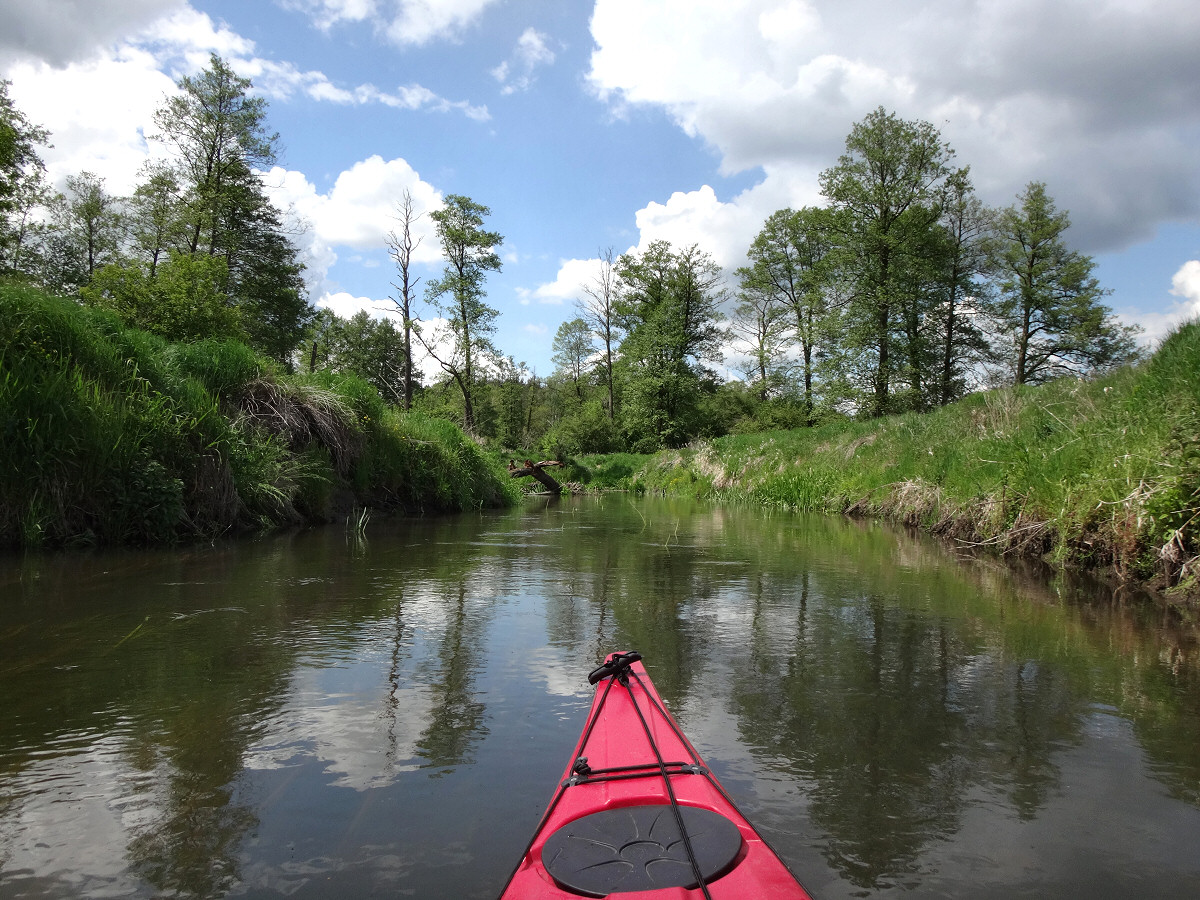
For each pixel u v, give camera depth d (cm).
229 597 517
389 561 711
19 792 233
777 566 716
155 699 316
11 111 2017
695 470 2458
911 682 354
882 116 3206
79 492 720
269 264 3069
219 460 881
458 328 3353
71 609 469
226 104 2691
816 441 1939
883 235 3180
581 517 1385
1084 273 3603
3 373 679
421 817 220
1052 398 1082
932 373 3578
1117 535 630
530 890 158
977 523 905
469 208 3297
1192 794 243
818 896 184
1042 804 235
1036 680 357
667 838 175
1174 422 638
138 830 212
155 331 1420
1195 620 485
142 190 2614
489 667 368
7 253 2091
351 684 339
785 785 246
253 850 202
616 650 404
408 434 1438
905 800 237
